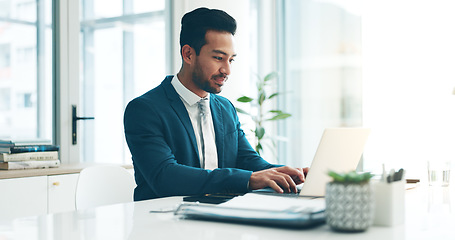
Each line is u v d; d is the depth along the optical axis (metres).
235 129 1.94
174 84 1.83
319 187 1.30
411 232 0.92
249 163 1.93
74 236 0.91
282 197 1.24
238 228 0.95
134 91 3.81
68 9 3.31
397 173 1.03
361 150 1.35
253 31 4.91
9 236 0.92
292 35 4.88
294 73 4.88
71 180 2.76
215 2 4.19
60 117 3.26
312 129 4.76
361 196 0.89
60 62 3.26
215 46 1.75
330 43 4.64
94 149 3.51
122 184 1.96
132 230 0.96
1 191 2.40
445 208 1.23
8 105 3.03
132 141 1.66
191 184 1.49
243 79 4.48
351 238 0.86
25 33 3.12
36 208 2.57
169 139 1.71
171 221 1.04
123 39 3.71
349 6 4.50
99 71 3.54
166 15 4.05
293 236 0.88
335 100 4.61
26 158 2.70
